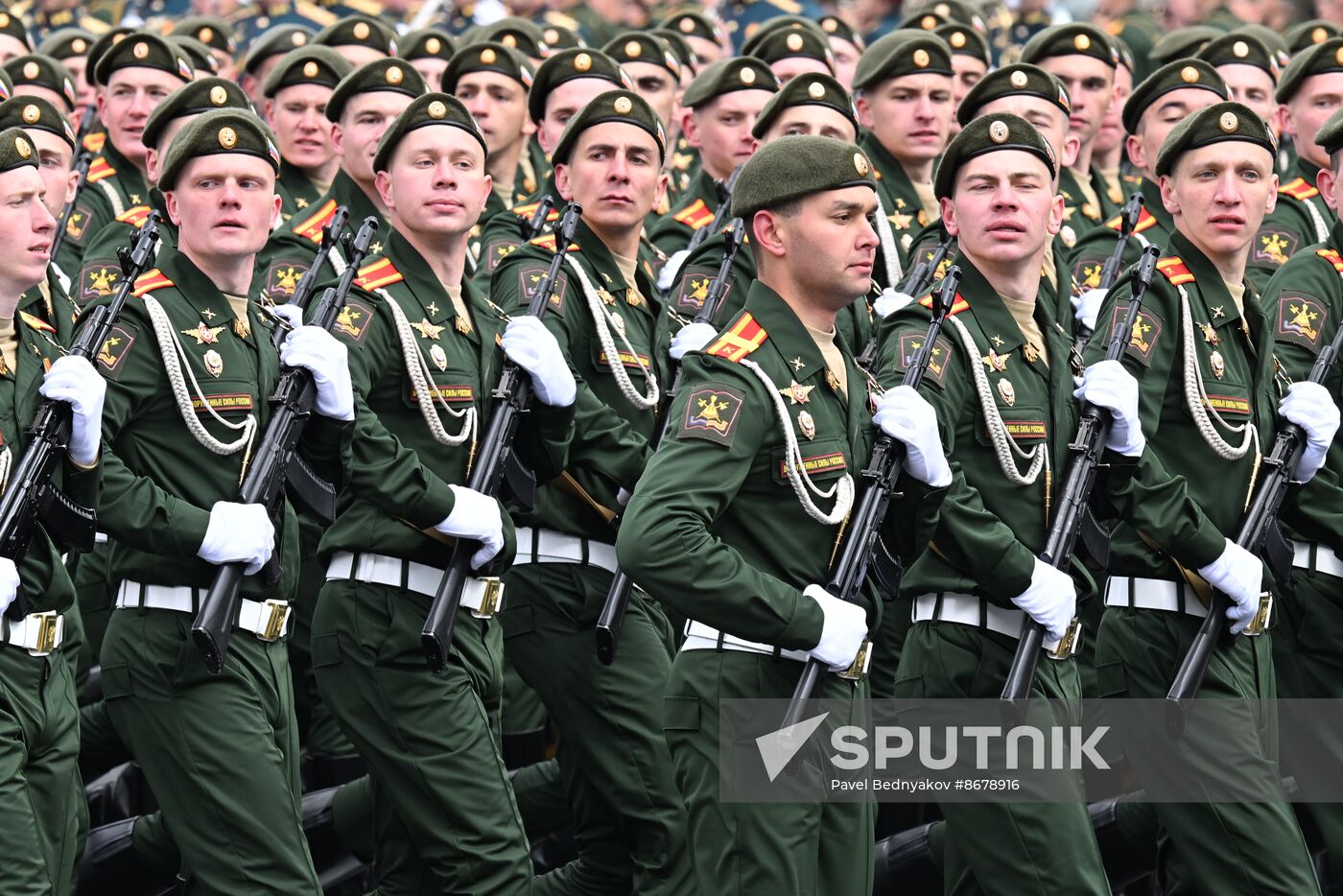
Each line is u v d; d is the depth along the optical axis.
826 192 18.91
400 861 22.22
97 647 24.48
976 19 37.88
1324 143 25.31
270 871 20.14
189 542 19.59
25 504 18.61
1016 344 21.27
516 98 31.05
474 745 21.22
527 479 21.84
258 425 20.61
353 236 26.12
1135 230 29.80
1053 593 20.34
